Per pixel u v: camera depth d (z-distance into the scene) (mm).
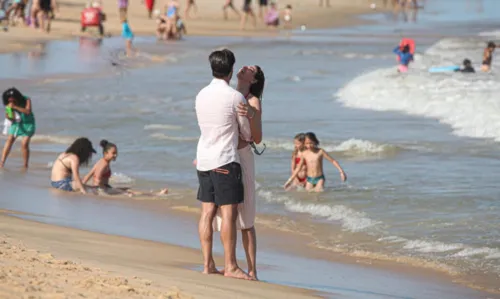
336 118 62250
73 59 97625
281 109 66875
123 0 150125
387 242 30344
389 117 62656
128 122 60281
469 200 36656
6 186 39500
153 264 23078
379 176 42281
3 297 14406
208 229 22188
